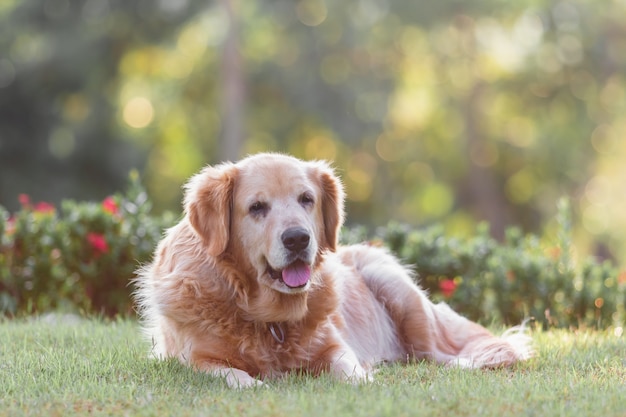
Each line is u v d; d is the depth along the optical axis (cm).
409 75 4150
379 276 873
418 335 852
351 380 658
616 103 3966
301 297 696
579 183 4181
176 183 3934
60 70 3478
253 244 689
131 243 1157
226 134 3669
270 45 3953
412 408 553
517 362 785
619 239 4391
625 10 3912
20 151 3516
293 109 3844
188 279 698
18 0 3566
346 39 3738
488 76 4062
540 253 1265
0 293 1135
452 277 1180
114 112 3616
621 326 1155
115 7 3556
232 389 628
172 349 731
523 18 3969
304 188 704
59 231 1154
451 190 4231
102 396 599
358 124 3753
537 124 4050
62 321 1031
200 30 3975
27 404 589
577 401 584
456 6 3731
